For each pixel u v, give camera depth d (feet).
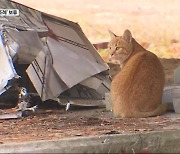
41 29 44.75
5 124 37.86
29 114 42.09
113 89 40.47
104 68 46.50
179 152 32.30
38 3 73.31
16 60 42.11
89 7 73.97
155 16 73.56
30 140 31.71
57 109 45.06
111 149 30.94
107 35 71.92
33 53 42.52
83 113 42.91
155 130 33.65
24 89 41.65
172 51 69.41
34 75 42.11
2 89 40.32
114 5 73.97
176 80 45.80
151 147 31.83
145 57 40.70
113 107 40.63
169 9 73.36
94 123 37.70
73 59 44.96
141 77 39.73
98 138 31.37
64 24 48.29
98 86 46.32
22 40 41.73
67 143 30.60
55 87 43.21
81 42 47.62
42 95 42.27
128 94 39.45
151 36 72.38
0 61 40.47
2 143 30.83
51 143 30.50
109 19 73.67
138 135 32.07
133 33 72.90
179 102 40.91
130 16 73.77
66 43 46.06
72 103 44.45
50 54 43.62
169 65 62.13
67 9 73.87
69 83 43.52
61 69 43.65
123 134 32.07
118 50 41.73
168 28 72.43
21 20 44.62
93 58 46.96
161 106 40.50
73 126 36.73
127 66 40.78
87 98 46.29
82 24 73.36
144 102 39.47
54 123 38.11
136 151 31.35
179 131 33.22
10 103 45.32
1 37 40.86
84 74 44.80
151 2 73.92
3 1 45.50
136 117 39.29
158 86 40.14
